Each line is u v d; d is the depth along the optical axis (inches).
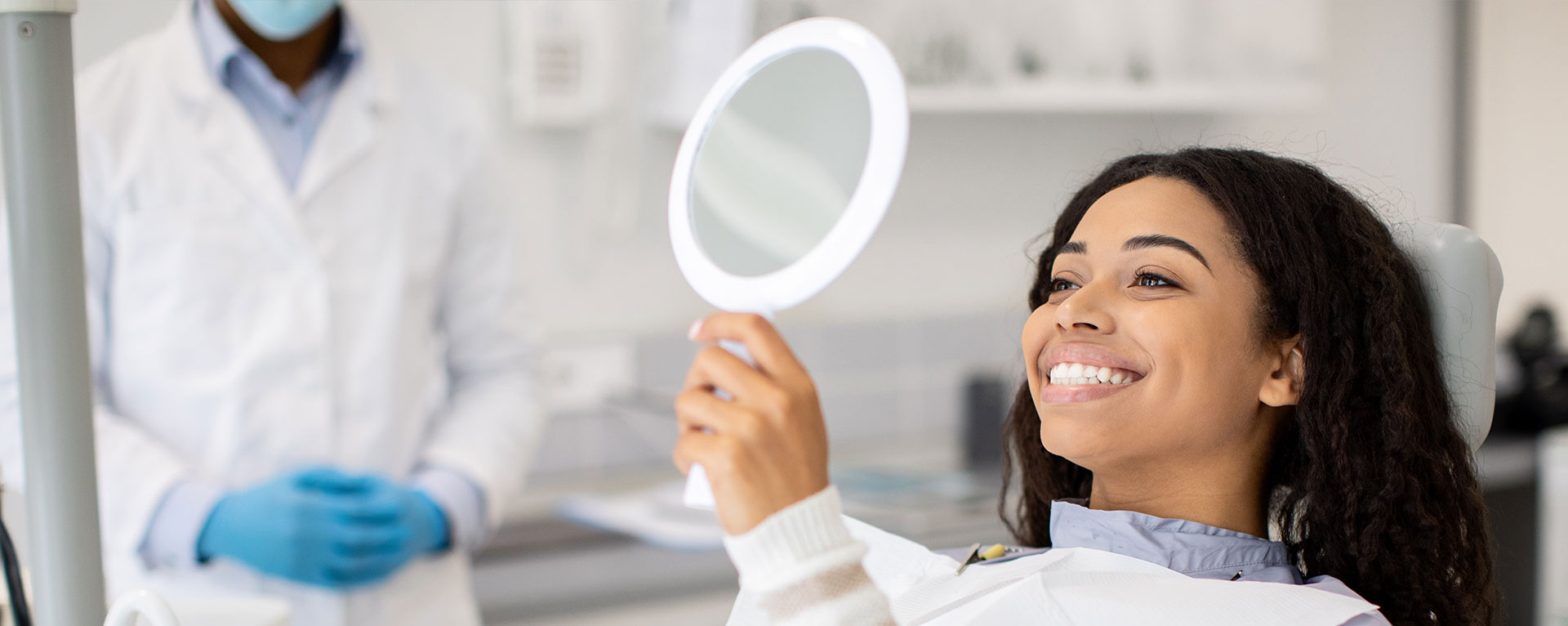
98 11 81.7
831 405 109.7
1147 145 121.7
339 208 70.8
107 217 67.4
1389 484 37.6
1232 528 38.4
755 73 28.1
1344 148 129.9
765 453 25.1
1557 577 110.2
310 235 69.9
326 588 66.7
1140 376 36.7
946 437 115.3
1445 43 135.6
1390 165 133.0
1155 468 38.3
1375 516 37.7
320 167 70.1
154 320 67.4
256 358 67.9
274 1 64.4
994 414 107.8
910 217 112.3
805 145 26.3
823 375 109.2
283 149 71.1
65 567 29.0
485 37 93.4
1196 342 36.3
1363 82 130.7
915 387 113.7
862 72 25.7
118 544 64.9
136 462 65.4
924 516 86.6
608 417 98.8
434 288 75.4
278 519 64.3
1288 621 31.7
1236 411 37.4
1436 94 135.6
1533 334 118.0
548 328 97.1
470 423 75.3
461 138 76.0
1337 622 31.3
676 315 102.6
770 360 25.5
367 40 73.2
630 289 100.4
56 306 28.6
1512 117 138.5
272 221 68.7
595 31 94.9
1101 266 38.5
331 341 69.8
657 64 97.8
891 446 112.4
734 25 93.5
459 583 74.0
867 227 24.9
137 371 67.9
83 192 66.6
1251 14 115.6
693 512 90.6
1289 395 37.9
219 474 68.1
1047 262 46.4
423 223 73.6
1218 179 38.6
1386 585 38.1
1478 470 40.1
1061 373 37.8
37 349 28.6
